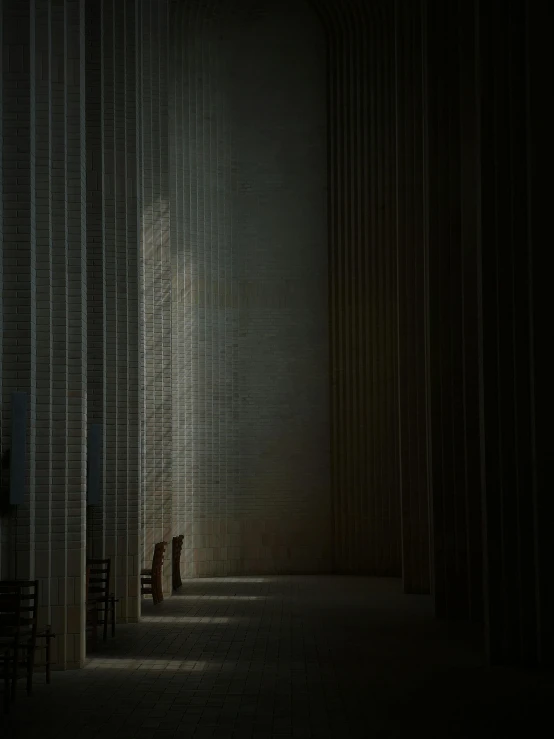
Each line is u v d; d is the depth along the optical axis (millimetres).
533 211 13227
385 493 25141
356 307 25906
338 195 26375
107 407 17625
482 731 9820
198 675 12695
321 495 25938
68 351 13523
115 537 17344
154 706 10984
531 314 13172
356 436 25641
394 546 24984
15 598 11297
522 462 13250
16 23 13219
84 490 13531
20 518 12953
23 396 12406
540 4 13422
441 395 18031
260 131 26766
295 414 26156
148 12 22312
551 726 9992
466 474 17469
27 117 13133
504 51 13828
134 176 18328
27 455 13031
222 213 26328
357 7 25734
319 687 11938
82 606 13312
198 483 25344
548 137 13258
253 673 12812
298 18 26797
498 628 13320
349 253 26109
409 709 10766
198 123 26078
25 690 11836
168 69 24312
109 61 18375
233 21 26625
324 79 26750
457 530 17781
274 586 22969
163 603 19953
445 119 18391
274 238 26516
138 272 18125
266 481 25938
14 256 13039
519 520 13211
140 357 19359
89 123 16703
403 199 22125
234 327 26234
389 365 25250
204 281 25828
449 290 18125
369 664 13406
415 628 16594
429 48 18516
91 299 16781
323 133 26719
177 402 25156
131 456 17656
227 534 25609
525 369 13352
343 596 21016
